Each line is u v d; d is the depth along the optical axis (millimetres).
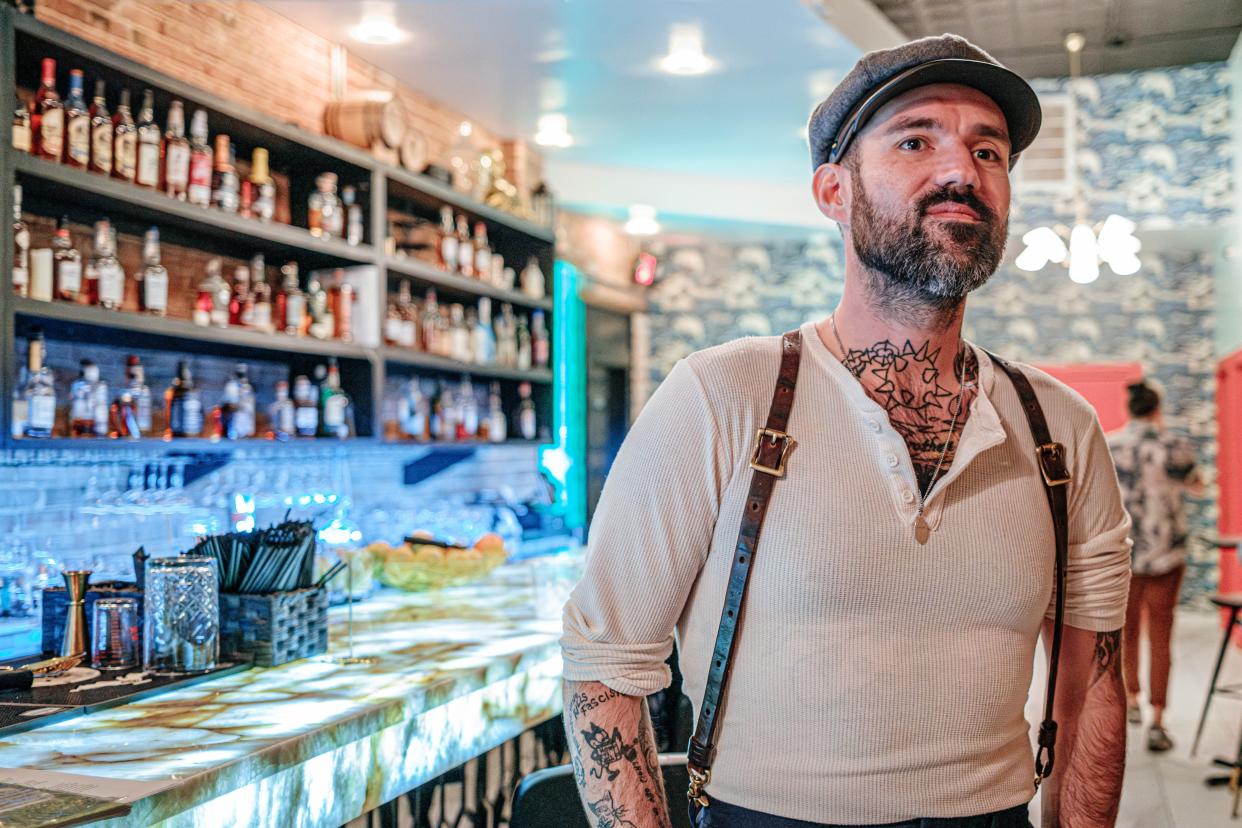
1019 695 1166
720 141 6203
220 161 3258
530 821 1816
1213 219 8570
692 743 1180
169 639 2184
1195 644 7805
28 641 2395
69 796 1446
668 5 4055
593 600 1168
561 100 5215
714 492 1146
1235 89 8125
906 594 1108
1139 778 4520
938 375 1193
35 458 2865
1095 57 8281
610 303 8617
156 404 3342
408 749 2105
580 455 8203
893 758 1099
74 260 2793
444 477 5102
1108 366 9531
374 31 4176
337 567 2488
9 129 2498
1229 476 8953
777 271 9414
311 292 3729
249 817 1678
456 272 4512
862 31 4602
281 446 3443
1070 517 1262
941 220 1124
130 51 3252
